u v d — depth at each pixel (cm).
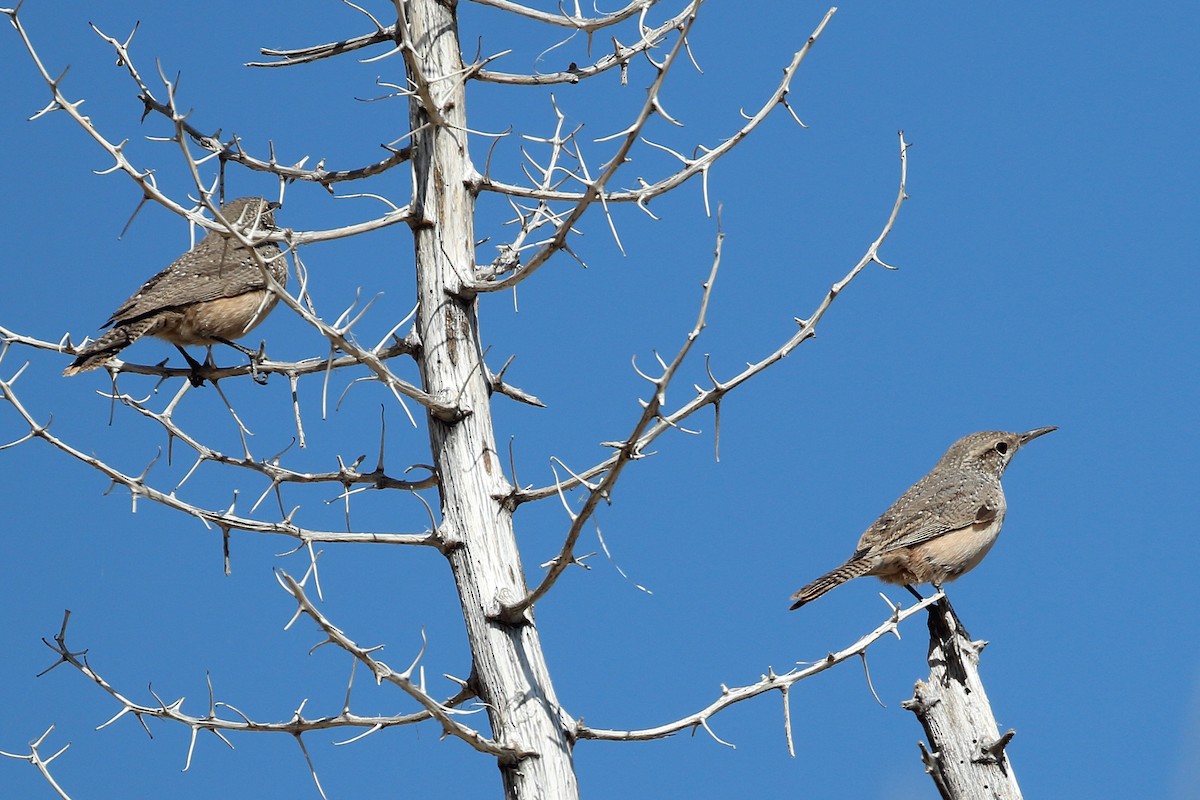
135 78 1193
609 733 1087
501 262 1245
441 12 1253
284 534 1116
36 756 1048
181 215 975
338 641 935
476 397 1171
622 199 1110
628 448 925
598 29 1192
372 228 1169
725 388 995
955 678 1122
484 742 1031
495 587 1116
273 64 1259
